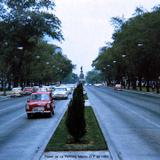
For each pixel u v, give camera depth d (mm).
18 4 73875
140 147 15414
